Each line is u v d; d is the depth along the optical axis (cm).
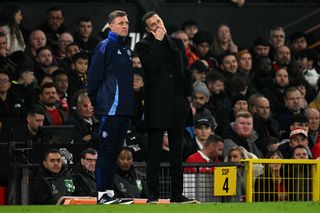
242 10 6069
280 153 4497
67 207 3291
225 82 5253
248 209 3316
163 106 3609
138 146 4444
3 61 4919
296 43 5975
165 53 3628
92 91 3553
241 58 5559
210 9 6009
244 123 4647
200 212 3234
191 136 4675
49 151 3894
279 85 5462
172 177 3656
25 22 5631
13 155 3916
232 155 4331
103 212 3200
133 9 5759
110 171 3575
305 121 5009
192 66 5262
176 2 6003
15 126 4372
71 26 5712
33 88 4772
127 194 4009
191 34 5688
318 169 4103
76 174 3959
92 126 4331
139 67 4831
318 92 5666
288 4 6138
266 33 6119
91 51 5341
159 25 3622
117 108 3528
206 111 4934
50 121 4556
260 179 4062
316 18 6178
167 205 3341
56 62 5222
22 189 3897
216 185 4016
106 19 5741
